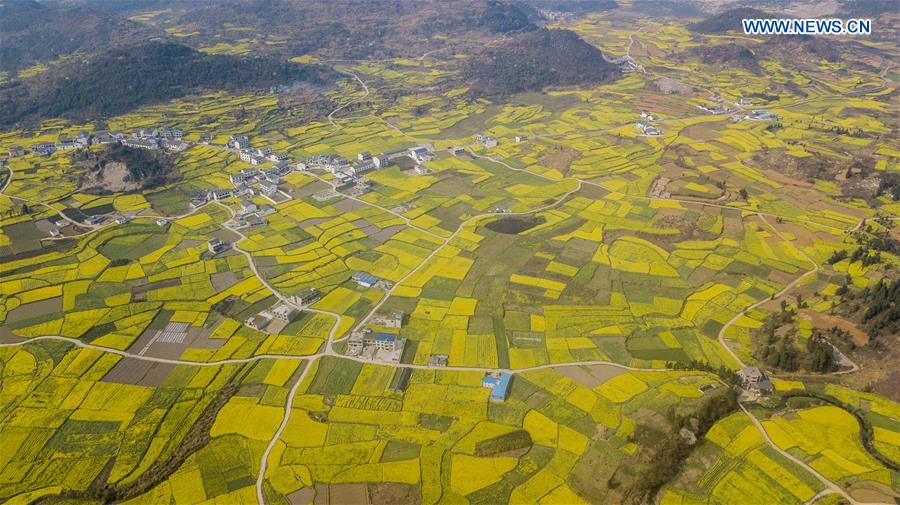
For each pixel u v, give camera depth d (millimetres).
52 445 104562
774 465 98438
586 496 93562
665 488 95000
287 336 134750
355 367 124250
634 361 126188
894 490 93625
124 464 100250
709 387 115875
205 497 94062
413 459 100625
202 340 134125
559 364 125312
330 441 104688
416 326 138750
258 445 103938
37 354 129125
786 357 121625
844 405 110875
